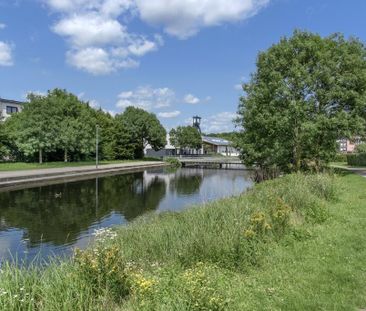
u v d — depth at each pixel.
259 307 4.83
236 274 6.14
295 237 8.23
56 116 51.22
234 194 15.87
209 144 124.31
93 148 58.88
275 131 27.81
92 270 5.04
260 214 8.18
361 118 27.75
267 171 30.41
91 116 63.72
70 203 24.42
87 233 16.03
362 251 7.29
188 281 4.93
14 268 5.32
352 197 14.77
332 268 6.32
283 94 26.88
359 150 55.69
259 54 30.02
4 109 63.66
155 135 84.69
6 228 17.03
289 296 5.18
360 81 28.00
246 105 30.11
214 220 8.62
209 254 6.78
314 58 28.50
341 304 4.89
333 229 9.10
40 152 49.81
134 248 8.05
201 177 47.09
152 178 45.19
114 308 4.66
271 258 6.84
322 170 25.69
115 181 39.84
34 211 21.33
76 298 4.59
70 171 40.66
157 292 4.81
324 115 27.41
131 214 20.70
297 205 10.88
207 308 4.34
